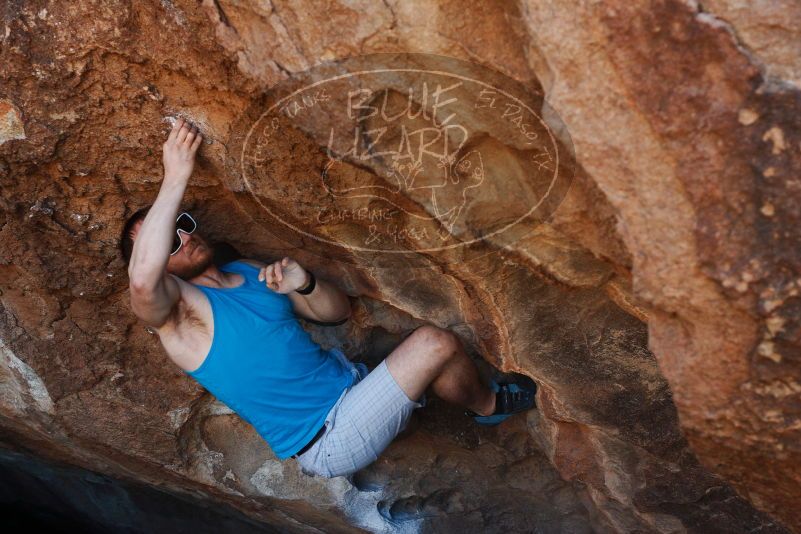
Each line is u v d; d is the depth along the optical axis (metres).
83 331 2.45
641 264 1.45
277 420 2.37
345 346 2.63
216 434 2.76
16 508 4.50
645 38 1.29
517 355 2.20
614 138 1.38
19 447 3.37
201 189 2.14
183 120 1.85
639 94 1.33
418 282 2.23
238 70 1.67
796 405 1.44
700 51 1.28
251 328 2.27
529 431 2.63
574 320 2.11
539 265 1.88
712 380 1.49
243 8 1.56
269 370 2.29
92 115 1.86
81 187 2.05
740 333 1.42
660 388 2.15
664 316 1.52
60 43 1.71
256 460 2.76
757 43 1.27
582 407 2.24
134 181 2.04
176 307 2.20
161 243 1.92
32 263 2.23
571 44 1.34
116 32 1.69
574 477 2.51
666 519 2.39
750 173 1.30
